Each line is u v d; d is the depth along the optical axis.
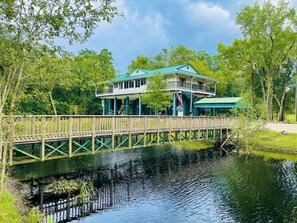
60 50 5.55
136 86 33.72
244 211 10.01
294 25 26.77
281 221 9.18
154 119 15.52
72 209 9.80
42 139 10.05
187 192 12.06
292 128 23.11
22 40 4.99
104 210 9.91
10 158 9.18
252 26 28.03
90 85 7.14
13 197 8.90
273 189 12.40
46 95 6.47
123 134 13.55
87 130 11.79
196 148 22.84
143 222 9.05
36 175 13.16
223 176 14.61
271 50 27.67
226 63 30.44
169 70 30.34
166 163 17.52
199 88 32.28
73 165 15.76
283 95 31.94
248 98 30.53
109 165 16.30
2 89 5.37
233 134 23.08
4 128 5.91
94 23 5.28
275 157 19.28
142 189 12.38
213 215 9.69
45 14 4.86
